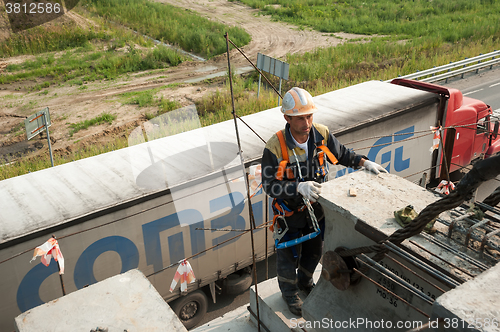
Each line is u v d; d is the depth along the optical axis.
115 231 6.02
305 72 21.72
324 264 2.27
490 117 10.98
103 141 15.73
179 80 22.48
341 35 31.47
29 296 5.62
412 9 37.19
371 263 2.06
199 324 7.53
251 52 27.70
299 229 2.77
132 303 1.75
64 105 19.30
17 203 5.98
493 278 1.38
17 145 15.55
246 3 42.19
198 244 6.86
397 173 9.70
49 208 5.85
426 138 9.95
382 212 2.04
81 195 6.12
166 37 30.12
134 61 24.95
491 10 34.81
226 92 19.17
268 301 2.99
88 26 29.86
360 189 2.29
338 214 2.17
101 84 22.16
